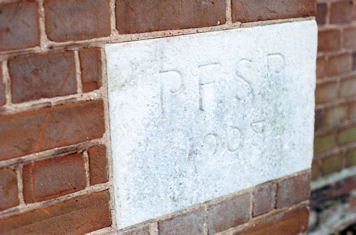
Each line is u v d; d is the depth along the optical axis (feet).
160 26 3.78
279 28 4.47
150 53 3.74
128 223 3.98
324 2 6.16
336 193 6.93
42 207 3.56
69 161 3.59
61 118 3.49
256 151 4.63
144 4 3.67
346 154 6.98
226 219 4.60
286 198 5.03
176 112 3.99
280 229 5.07
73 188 3.66
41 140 3.44
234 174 4.53
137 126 3.81
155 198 4.08
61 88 3.45
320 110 6.50
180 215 4.28
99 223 3.84
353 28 6.53
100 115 3.65
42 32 3.31
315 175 6.72
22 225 3.50
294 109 4.80
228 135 4.37
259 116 4.55
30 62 3.30
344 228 7.04
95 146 3.68
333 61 6.45
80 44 3.46
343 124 6.82
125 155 3.81
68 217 3.68
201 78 4.07
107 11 3.53
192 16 3.93
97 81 3.58
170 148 4.03
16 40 3.22
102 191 3.80
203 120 4.17
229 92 4.27
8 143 3.32
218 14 4.07
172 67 3.88
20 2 3.20
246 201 4.70
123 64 3.64
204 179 4.33
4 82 3.23
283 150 4.84
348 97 6.77
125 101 3.71
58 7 3.33
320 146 6.65
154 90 3.83
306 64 4.77
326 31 6.27
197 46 3.98
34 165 3.46
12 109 3.29
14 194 3.42
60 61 3.41
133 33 3.67
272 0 4.38
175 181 4.15
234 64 4.25
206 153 4.27
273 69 4.53
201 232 4.45
